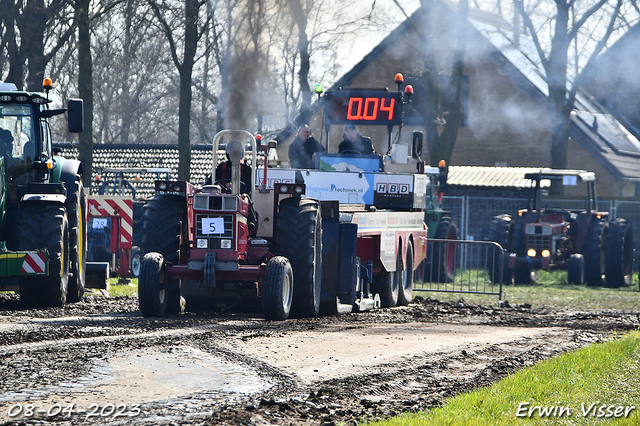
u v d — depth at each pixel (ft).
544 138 422.41
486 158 431.02
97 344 86.28
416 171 185.68
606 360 85.76
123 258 225.97
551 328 123.85
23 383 65.41
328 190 165.99
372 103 178.91
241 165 134.31
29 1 337.72
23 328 98.68
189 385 66.85
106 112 601.21
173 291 125.59
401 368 79.25
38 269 123.85
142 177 394.11
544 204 337.31
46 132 144.15
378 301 154.92
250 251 124.06
